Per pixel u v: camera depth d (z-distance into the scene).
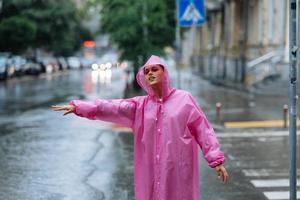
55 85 41.56
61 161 12.41
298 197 9.45
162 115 5.38
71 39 70.19
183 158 5.32
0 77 46.66
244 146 14.16
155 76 5.39
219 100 25.81
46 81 48.00
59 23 57.28
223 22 45.62
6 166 11.89
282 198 9.34
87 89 35.97
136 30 28.89
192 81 42.28
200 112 5.43
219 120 18.30
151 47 29.45
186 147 5.33
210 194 9.59
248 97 27.06
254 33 35.69
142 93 29.27
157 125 5.39
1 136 16.12
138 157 5.54
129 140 15.21
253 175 11.00
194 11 16.91
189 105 5.38
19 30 51.09
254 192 9.73
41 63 63.75
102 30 30.89
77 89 36.25
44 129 17.47
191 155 5.38
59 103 26.38
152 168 5.39
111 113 5.58
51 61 69.31
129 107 5.55
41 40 58.31
